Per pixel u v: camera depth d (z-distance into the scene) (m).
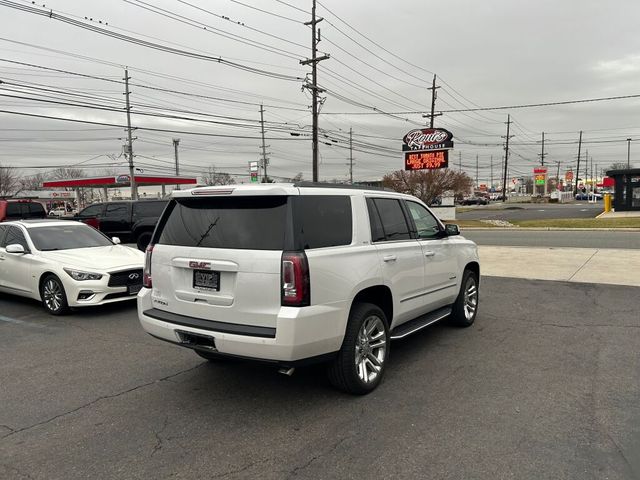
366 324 4.38
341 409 4.06
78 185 43.88
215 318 3.99
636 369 4.88
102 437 3.64
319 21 33.59
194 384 4.67
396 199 5.23
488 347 5.68
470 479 3.02
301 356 3.75
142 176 42.25
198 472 3.15
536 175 96.69
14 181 91.56
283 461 3.26
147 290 4.57
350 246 4.22
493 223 30.83
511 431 3.62
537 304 7.88
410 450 3.37
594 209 47.41
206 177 79.62
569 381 4.59
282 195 3.87
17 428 3.80
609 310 7.38
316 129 34.66
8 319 7.41
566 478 3.01
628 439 3.47
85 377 4.90
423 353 5.49
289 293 3.68
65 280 7.43
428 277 5.40
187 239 4.23
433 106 48.28
